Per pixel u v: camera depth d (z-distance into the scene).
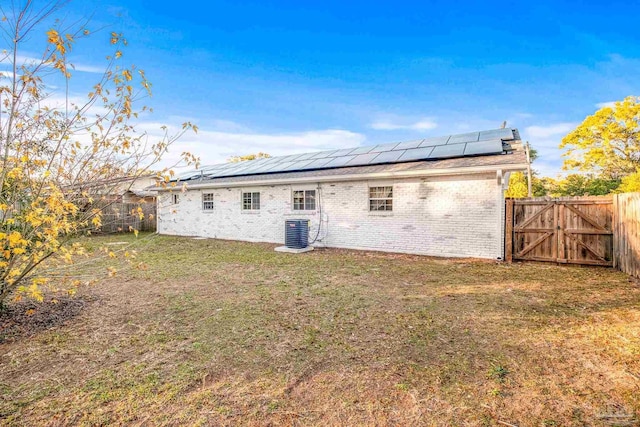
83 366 2.93
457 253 8.93
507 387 2.55
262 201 12.83
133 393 2.50
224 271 7.23
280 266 7.80
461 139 11.70
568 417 2.18
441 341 3.45
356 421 2.15
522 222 8.15
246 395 2.47
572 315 4.22
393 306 4.67
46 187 3.83
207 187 14.23
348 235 10.75
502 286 5.79
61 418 2.20
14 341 3.47
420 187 9.45
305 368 2.89
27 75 3.53
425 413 2.23
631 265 6.33
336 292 5.44
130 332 3.74
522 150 9.05
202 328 3.86
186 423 2.14
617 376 2.70
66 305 4.71
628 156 20.03
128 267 7.61
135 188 15.87
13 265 3.77
